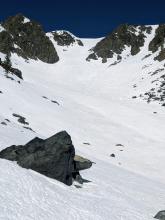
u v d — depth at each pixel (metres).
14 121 72.19
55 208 29.53
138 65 163.25
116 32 198.00
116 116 100.81
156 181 56.97
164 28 178.12
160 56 158.50
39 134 65.94
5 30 178.75
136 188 46.62
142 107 112.38
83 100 113.50
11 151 37.78
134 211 35.66
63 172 36.66
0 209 25.75
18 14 194.25
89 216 30.19
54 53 186.50
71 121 87.06
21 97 89.44
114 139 82.38
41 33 190.75
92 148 72.69
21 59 169.38
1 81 93.88
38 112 84.56
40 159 36.31
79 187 37.78
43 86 122.19
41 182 33.56
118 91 139.25
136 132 89.88
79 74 170.00
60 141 37.31
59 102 102.56
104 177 46.50
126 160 69.19
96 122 92.38
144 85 136.00
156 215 35.75
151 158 71.94
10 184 30.30
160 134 89.19
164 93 122.31
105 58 185.50
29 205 28.19
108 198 37.50
